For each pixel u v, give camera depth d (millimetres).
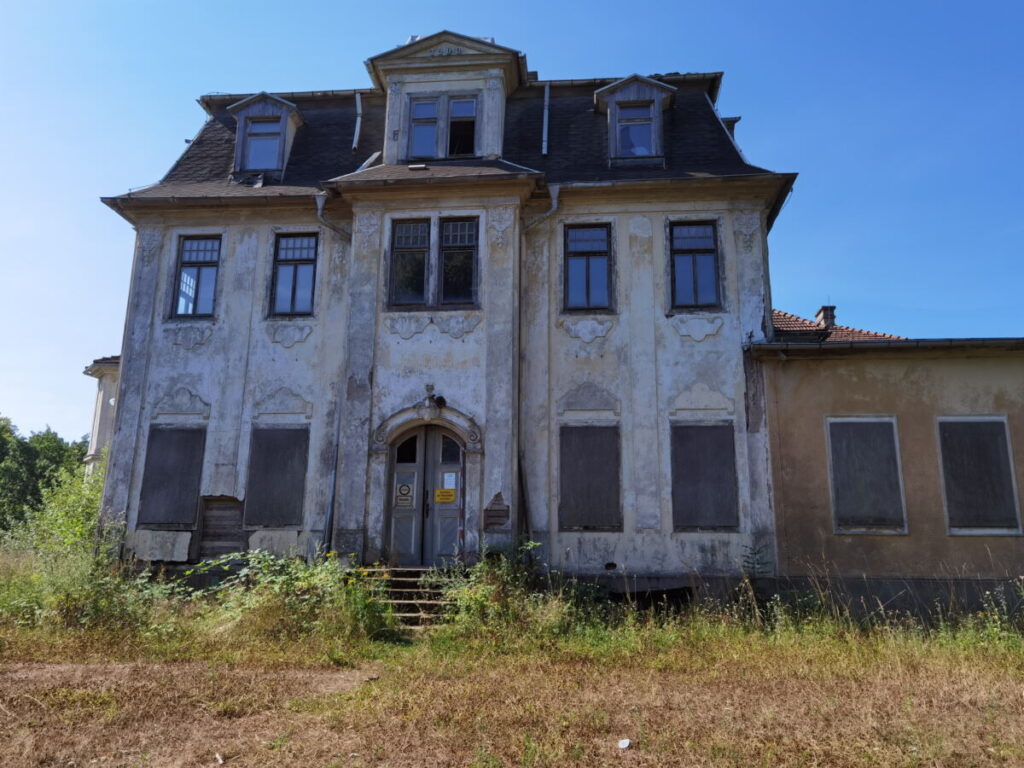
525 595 11508
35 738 5617
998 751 5391
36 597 10578
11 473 43062
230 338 14852
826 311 20125
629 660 8812
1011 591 12414
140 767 5105
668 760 5246
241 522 14148
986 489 12844
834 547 12891
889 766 5129
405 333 14094
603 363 14164
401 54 15719
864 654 9039
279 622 10148
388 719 6207
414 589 12258
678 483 13547
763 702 6750
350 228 15211
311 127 16844
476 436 13539
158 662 8453
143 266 15242
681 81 16562
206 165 16375
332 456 14141
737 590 12828
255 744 5562
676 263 14578
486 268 14211
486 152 15219
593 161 15469
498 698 6887
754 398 13664
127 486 14305
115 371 22469
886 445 13172
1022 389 13117
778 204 14820
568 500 13664
